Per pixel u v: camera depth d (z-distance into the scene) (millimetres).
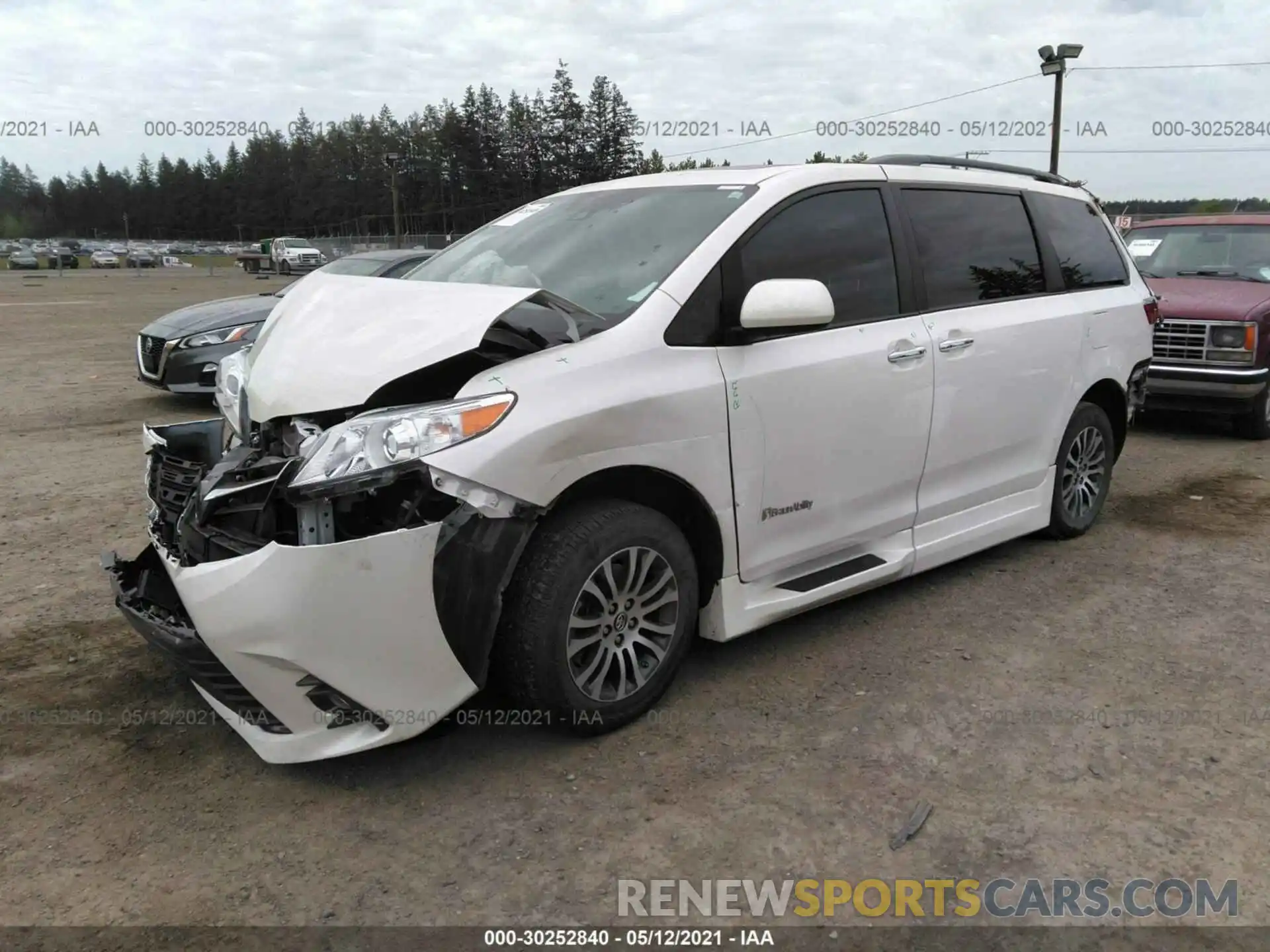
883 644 4020
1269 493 6477
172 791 2982
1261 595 4594
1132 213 21828
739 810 2889
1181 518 5879
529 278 3695
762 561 3605
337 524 2736
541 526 3025
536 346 3076
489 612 2855
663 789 2990
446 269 4090
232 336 9000
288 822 2838
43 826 2807
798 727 3354
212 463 3793
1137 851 2721
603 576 3121
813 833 2789
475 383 2910
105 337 16156
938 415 4172
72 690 3609
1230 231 9289
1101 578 4801
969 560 5078
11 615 4277
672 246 3539
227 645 2711
